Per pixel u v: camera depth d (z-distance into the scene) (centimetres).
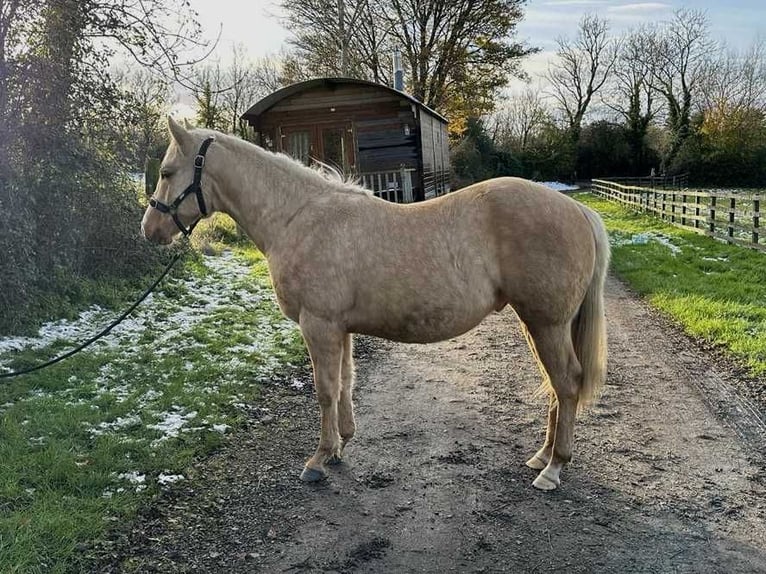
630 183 3959
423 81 3131
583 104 4753
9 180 623
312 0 2783
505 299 357
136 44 758
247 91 3725
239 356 621
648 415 471
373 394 538
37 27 695
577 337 367
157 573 290
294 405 509
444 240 345
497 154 4081
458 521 334
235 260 1159
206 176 389
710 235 1407
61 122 716
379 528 329
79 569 289
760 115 4031
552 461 370
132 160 870
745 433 434
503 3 2992
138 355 603
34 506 329
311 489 371
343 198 371
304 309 367
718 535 315
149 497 353
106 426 443
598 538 315
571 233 342
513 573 289
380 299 352
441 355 655
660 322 750
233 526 331
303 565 297
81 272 805
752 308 747
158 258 913
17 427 420
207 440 428
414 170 1564
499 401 515
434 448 426
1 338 606
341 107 1563
